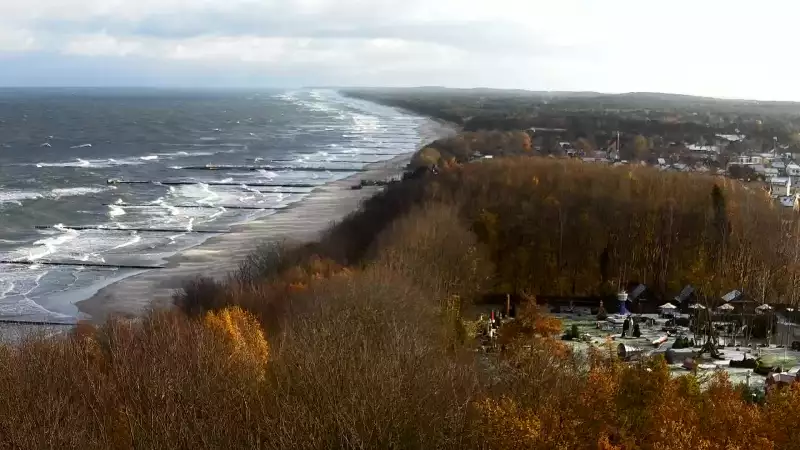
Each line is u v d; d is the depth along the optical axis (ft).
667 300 316.40
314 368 135.23
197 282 302.45
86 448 118.01
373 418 119.65
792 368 205.36
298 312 220.84
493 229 352.90
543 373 147.02
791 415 121.29
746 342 240.12
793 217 359.25
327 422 119.75
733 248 331.98
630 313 290.15
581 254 342.85
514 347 187.62
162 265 358.64
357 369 136.77
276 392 135.03
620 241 346.54
